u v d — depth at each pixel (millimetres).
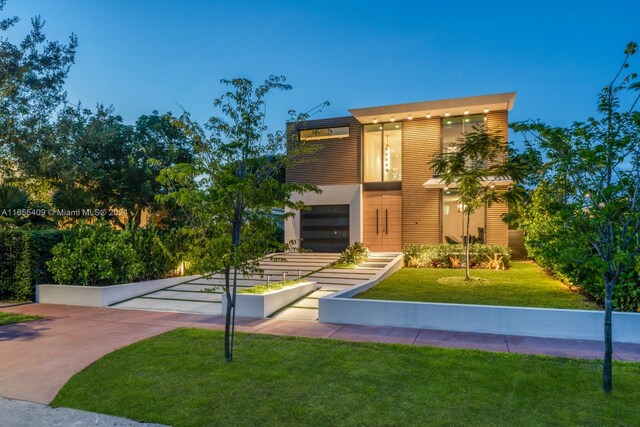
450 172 12586
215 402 4625
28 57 14633
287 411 4383
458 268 15906
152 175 21812
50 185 17516
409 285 11719
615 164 4867
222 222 6105
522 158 6414
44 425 4219
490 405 4477
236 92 6219
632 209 4645
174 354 6395
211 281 14141
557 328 7559
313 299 11164
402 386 5027
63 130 14898
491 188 12992
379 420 4160
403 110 18547
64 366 6016
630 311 7840
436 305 8242
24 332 8102
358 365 5809
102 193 21938
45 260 12133
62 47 15602
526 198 11812
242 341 7164
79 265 11648
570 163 5023
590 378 5262
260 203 6055
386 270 13695
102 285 11742
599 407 4414
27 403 4770
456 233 18672
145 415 4340
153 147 22109
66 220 16984
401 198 19625
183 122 6332
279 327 8383
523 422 4090
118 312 10148
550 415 4234
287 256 19250
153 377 5414
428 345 6938
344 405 4512
